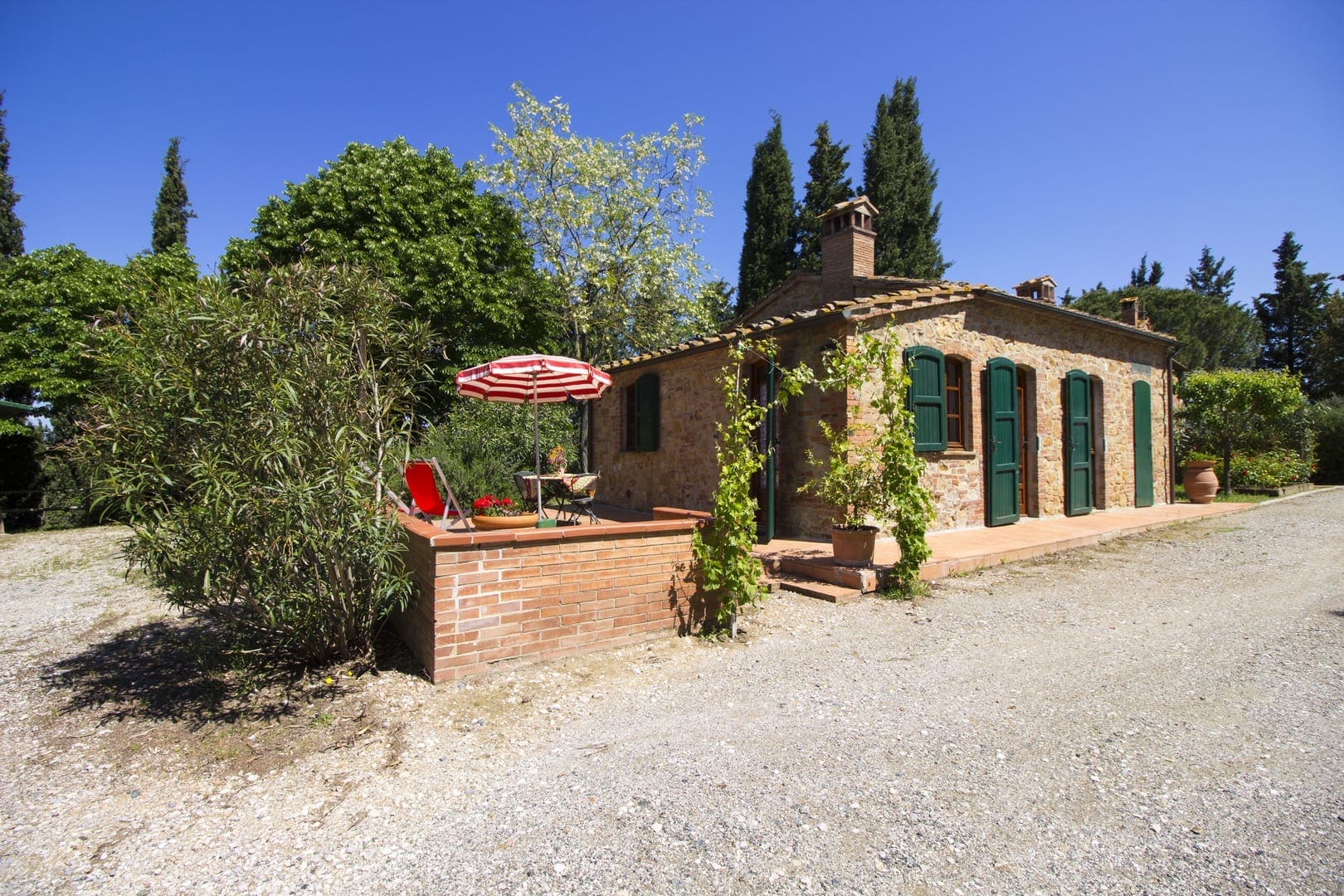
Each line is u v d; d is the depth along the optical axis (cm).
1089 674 406
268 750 336
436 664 397
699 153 1947
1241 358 3716
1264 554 748
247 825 271
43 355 1427
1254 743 313
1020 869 226
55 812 284
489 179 1814
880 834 248
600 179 1862
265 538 367
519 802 281
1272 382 1350
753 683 406
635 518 1035
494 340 1688
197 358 365
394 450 434
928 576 642
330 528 381
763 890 219
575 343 1920
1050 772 291
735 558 482
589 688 401
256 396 369
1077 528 890
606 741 336
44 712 395
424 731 349
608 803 276
